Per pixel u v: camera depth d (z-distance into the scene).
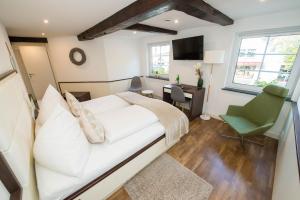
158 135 1.87
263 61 2.55
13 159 0.77
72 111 1.81
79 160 1.16
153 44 4.48
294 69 2.24
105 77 4.35
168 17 2.41
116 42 4.29
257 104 2.38
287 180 1.15
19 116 1.13
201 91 3.26
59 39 3.97
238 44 2.74
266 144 2.36
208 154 2.16
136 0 1.63
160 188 1.62
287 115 2.29
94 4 1.70
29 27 2.67
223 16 2.24
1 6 1.59
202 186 1.64
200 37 3.03
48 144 1.05
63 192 1.08
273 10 2.10
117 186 1.53
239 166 1.92
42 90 4.43
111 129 1.63
